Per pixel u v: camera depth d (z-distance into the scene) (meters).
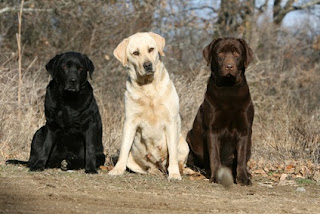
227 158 9.51
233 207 6.67
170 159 9.09
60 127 9.34
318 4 26.52
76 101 9.25
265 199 7.32
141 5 21.22
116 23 20.81
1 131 12.30
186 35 23.05
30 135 12.58
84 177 8.46
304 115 15.32
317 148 12.20
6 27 20.69
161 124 9.14
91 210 6.14
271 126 14.77
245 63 9.16
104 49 20.59
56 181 7.92
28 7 20.36
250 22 24.14
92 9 20.50
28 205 6.25
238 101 8.95
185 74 19.31
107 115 14.46
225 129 9.12
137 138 9.44
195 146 10.02
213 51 9.23
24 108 13.84
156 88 9.03
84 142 9.53
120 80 19.77
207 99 9.16
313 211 6.64
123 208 6.35
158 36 9.27
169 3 22.36
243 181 8.72
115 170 9.07
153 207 6.49
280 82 18.72
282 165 11.01
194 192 7.64
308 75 21.97
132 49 8.98
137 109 9.07
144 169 9.90
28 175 8.45
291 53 24.30
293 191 8.23
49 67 9.50
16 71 16.52
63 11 19.84
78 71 9.29
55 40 20.78
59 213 5.93
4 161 10.55
